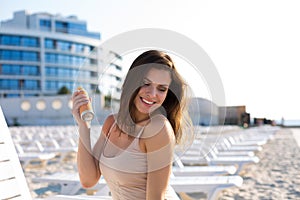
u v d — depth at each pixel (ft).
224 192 16.75
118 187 5.47
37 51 171.83
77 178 13.42
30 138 35.81
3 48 165.37
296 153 30.50
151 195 5.03
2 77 166.50
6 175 7.45
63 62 176.96
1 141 7.76
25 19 188.14
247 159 18.40
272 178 19.90
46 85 174.29
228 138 30.83
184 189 12.10
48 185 18.92
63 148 26.40
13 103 98.99
